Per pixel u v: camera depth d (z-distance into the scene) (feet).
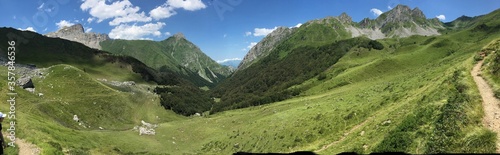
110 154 237.66
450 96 124.67
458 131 97.35
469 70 147.33
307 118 279.49
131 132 505.25
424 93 155.02
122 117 642.63
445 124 104.01
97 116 590.55
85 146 233.96
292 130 270.26
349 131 189.78
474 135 91.66
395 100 195.42
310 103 474.08
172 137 497.05
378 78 613.11
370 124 164.45
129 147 402.52
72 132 288.71
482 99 110.22
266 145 289.74
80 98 618.44
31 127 190.49
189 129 530.27
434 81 178.09
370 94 281.13
